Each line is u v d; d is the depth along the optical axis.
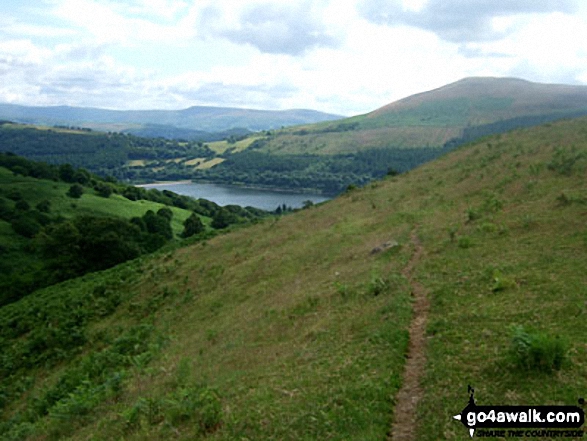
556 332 10.09
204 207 150.62
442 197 31.61
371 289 16.52
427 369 10.02
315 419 9.06
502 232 19.05
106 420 12.79
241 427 9.55
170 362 17.34
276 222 43.62
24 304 41.62
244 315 20.52
